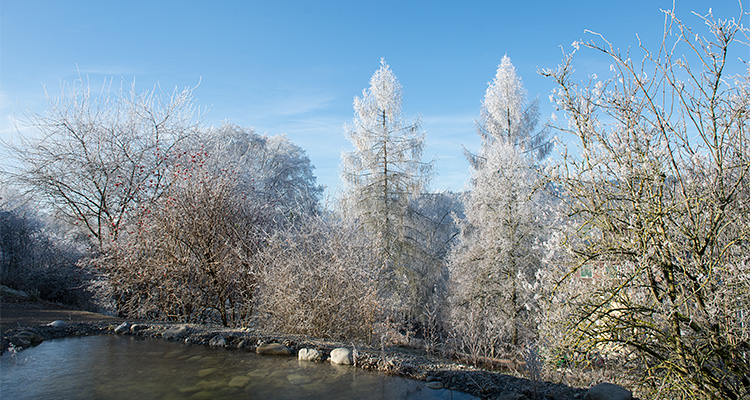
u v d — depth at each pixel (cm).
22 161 1291
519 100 2042
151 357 591
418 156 1806
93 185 1309
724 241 376
